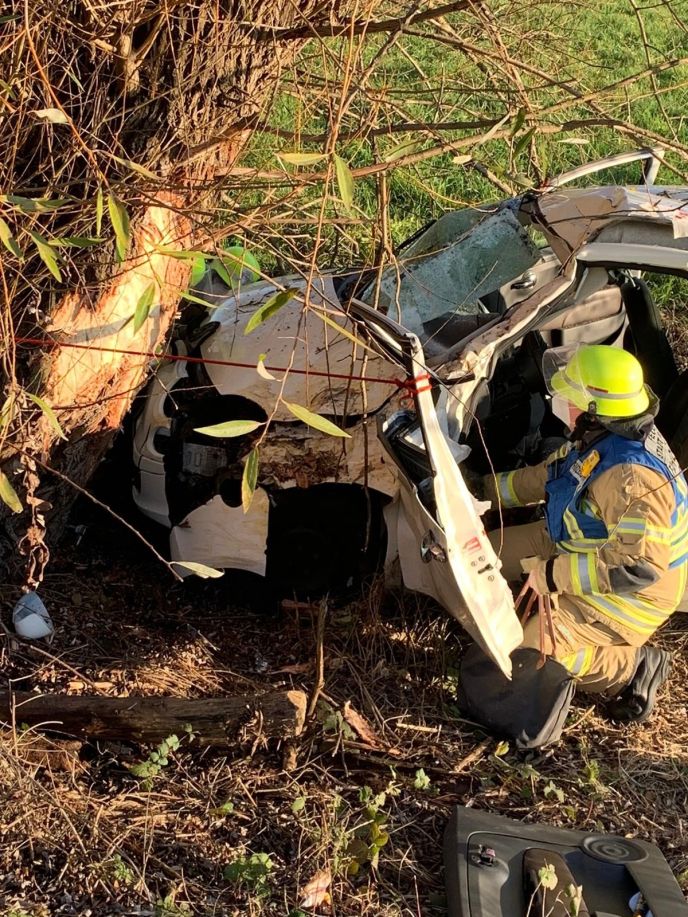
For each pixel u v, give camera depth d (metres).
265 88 3.39
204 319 4.34
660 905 2.81
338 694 3.87
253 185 3.21
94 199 2.75
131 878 2.93
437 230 4.61
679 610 4.14
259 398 3.93
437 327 4.10
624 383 3.54
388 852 3.21
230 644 4.07
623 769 3.66
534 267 4.36
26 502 3.41
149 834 3.10
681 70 9.63
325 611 3.74
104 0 2.90
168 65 3.06
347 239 3.56
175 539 4.09
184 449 4.01
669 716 3.98
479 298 4.23
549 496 3.79
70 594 4.11
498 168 3.74
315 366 3.94
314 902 2.95
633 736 3.85
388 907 3.00
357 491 4.04
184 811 3.25
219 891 2.99
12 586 3.88
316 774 3.46
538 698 3.62
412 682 3.99
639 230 3.89
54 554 4.27
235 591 4.33
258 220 3.18
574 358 3.67
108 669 3.78
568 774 3.62
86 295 3.18
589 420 3.61
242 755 3.47
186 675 3.84
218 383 3.98
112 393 3.47
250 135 3.52
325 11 3.26
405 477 3.53
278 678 3.94
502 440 4.46
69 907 2.88
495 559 3.47
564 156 6.66
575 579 3.53
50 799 3.12
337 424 3.88
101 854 3.03
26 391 3.14
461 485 3.36
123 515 4.42
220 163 3.43
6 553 3.77
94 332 3.25
